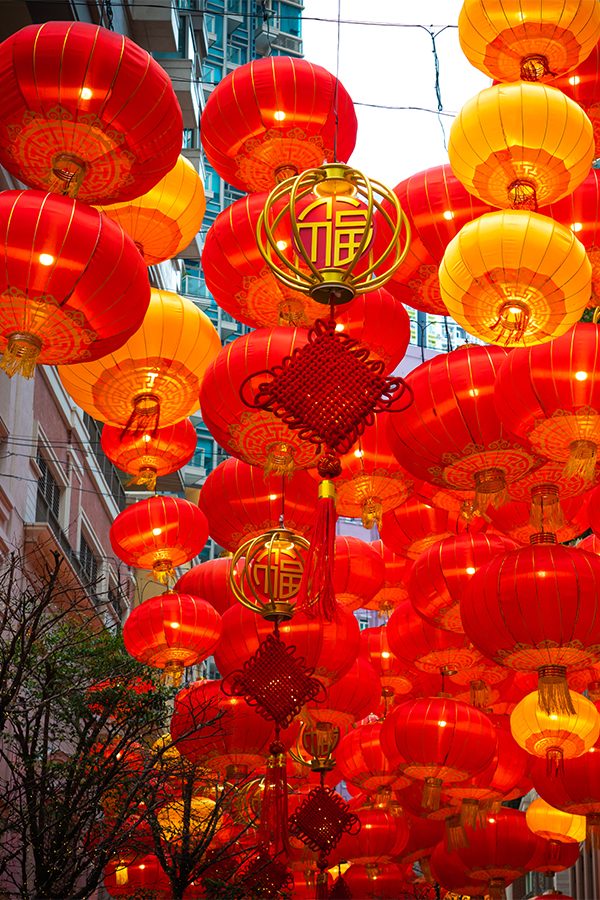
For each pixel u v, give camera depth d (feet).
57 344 21.91
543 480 27.84
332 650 32.60
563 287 23.44
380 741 38.04
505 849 44.80
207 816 46.98
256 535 32.22
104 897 57.21
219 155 28.02
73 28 22.12
